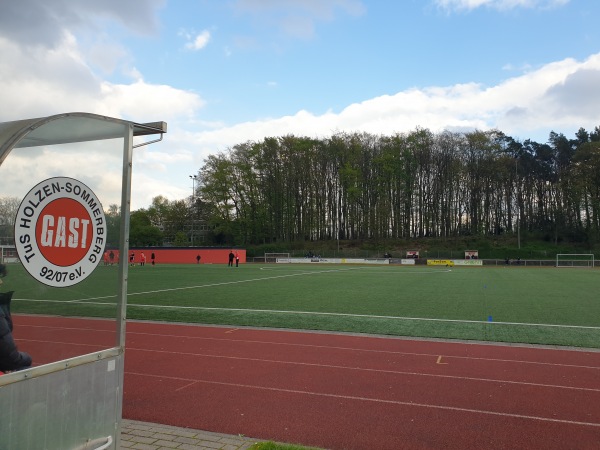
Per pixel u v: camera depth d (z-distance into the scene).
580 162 70.12
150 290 22.30
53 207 3.47
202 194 73.12
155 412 5.93
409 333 11.17
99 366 3.74
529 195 78.44
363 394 6.64
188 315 14.03
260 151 76.56
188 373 7.73
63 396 3.40
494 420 5.65
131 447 4.79
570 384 7.12
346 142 80.81
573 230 72.31
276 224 79.25
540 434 5.23
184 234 80.00
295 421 5.62
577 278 31.89
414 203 79.62
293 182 78.88
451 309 15.46
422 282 27.83
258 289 22.94
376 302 17.45
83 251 3.69
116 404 3.94
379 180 77.50
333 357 8.85
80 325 3.69
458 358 8.76
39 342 3.58
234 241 76.69
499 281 28.77
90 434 3.65
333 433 5.26
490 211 78.50
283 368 8.05
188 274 35.94
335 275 35.28
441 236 78.56
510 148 80.56
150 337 10.78
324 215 80.88
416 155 79.06
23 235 3.29
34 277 3.37
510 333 11.14
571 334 11.01
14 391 3.02
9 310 3.37
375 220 77.56
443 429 5.37
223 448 4.79
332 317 13.62
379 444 4.97
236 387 6.97
